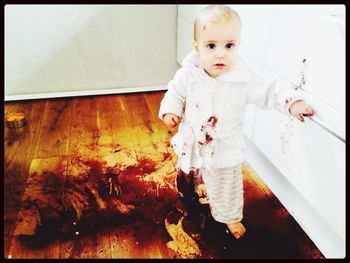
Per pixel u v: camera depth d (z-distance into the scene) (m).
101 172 1.25
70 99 1.81
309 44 0.79
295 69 0.86
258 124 1.10
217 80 0.81
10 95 1.78
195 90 0.84
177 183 1.09
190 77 0.84
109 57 1.81
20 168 1.27
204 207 1.09
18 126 1.53
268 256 0.94
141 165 1.29
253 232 1.01
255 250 0.95
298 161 0.91
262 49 1.01
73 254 0.94
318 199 0.85
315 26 0.76
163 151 1.37
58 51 1.73
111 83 1.89
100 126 1.55
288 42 0.87
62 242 0.97
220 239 0.98
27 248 0.96
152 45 1.83
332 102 0.74
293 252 0.95
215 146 0.87
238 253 0.94
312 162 0.85
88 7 1.65
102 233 1.00
